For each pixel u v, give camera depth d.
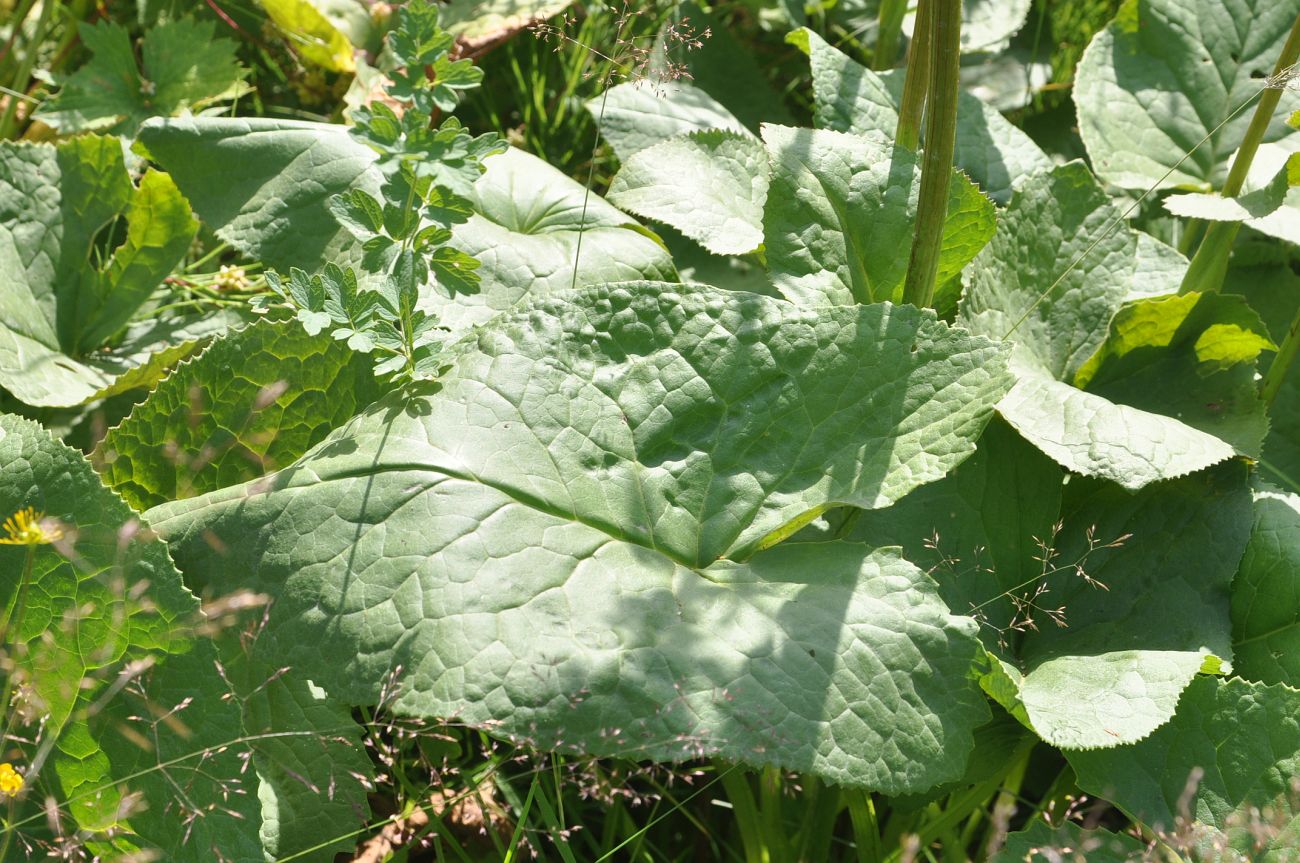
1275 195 0.91
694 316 0.87
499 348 0.86
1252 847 0.82
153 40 1.14
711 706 0.79
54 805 0.79
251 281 1.10
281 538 0.82
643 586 0.82
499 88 1.25
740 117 1.21
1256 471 0.96
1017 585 0.93
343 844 0.86
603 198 1.04
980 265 0.98
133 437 0.88
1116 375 0.98
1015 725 0.89
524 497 0.83
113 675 0.81
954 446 0.85
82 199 1.02
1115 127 1.11
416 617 0.80
